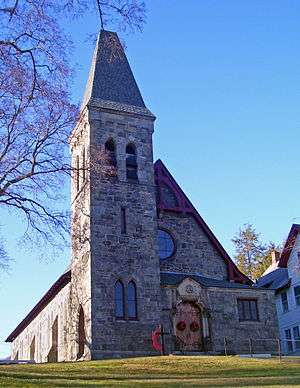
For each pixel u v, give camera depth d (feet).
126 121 125.08
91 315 106.32
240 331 116.47
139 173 122.42
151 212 120.16
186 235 128.88
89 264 110.83
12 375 69.41
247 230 230.48
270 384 60.39
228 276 129.70
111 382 63.41
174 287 115.34
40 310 157.17
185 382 63.62
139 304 111.14
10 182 79.00
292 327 145.28
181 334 112.88
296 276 146.61
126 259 113.70
